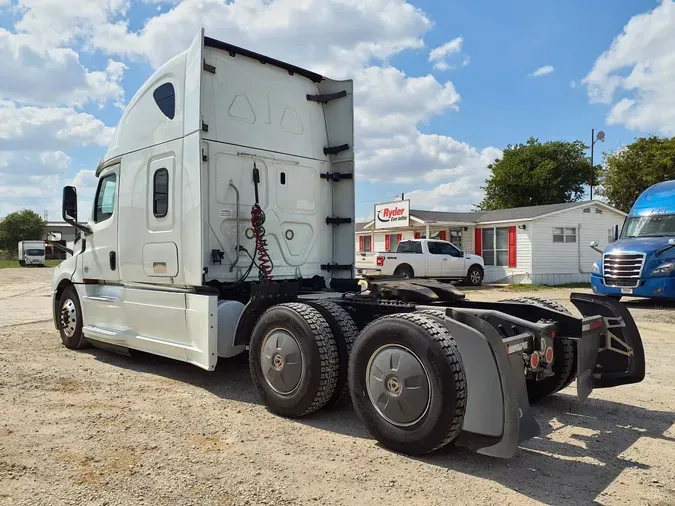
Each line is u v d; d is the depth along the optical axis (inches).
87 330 279.6
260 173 239.9
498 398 133.8
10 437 163.3
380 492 128.3
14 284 985.5
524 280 879.1
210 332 203.3
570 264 911.0
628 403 204.2
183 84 221.3
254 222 232.4
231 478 135.6
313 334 173.6
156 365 264.7
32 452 151.6
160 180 231.9
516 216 911.7
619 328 188.5
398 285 203.9
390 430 151.6
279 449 155.4
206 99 221.8
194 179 211.8
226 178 227.0
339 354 177.5
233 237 228.5
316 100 267.7
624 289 512.7
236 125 231.5
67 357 283.3
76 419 181.0
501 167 1798.7
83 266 285.4
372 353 156.8
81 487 130.0
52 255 3073.3
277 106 249.3
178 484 132.0
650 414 190.4
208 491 128.3
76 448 154.9
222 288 219.1
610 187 1461.6
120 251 255.6
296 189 255.3
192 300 212.4
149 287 241.8
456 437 143.7
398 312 181.8
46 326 400.2
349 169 266.8
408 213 990.4
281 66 251.3
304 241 258.1
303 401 175.6
